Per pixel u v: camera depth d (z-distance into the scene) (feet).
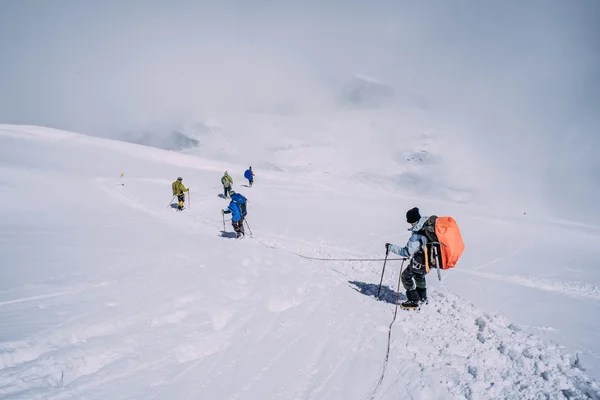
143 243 29.99
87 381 11.60
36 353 12.11
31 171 65.31
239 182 103.24
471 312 20.51
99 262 23.26
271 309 19.90
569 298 30.91
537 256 58.70
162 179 88.28
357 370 15.05
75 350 12.65
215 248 29.50
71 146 109.50
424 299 22.02
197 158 127.65
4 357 11.41
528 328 20.81
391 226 64.90
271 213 68.95
